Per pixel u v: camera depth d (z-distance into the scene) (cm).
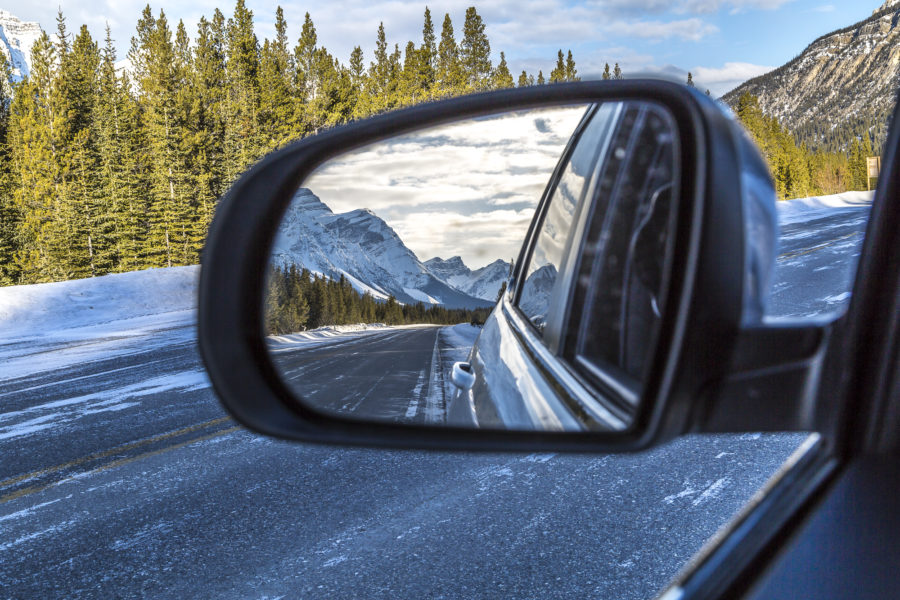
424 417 107
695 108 79
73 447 530
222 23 7044
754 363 75
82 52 6475
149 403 710
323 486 377
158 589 269
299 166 121
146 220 5550
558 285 166
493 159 161
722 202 70
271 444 479
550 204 183
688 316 70
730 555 78
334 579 264
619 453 77
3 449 542
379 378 181
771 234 74
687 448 388
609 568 256
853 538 72
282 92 6625
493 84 7788
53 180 5359
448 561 271
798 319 79
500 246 173
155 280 2600
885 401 81
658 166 106
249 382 102
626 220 126
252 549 299
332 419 104
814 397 79
